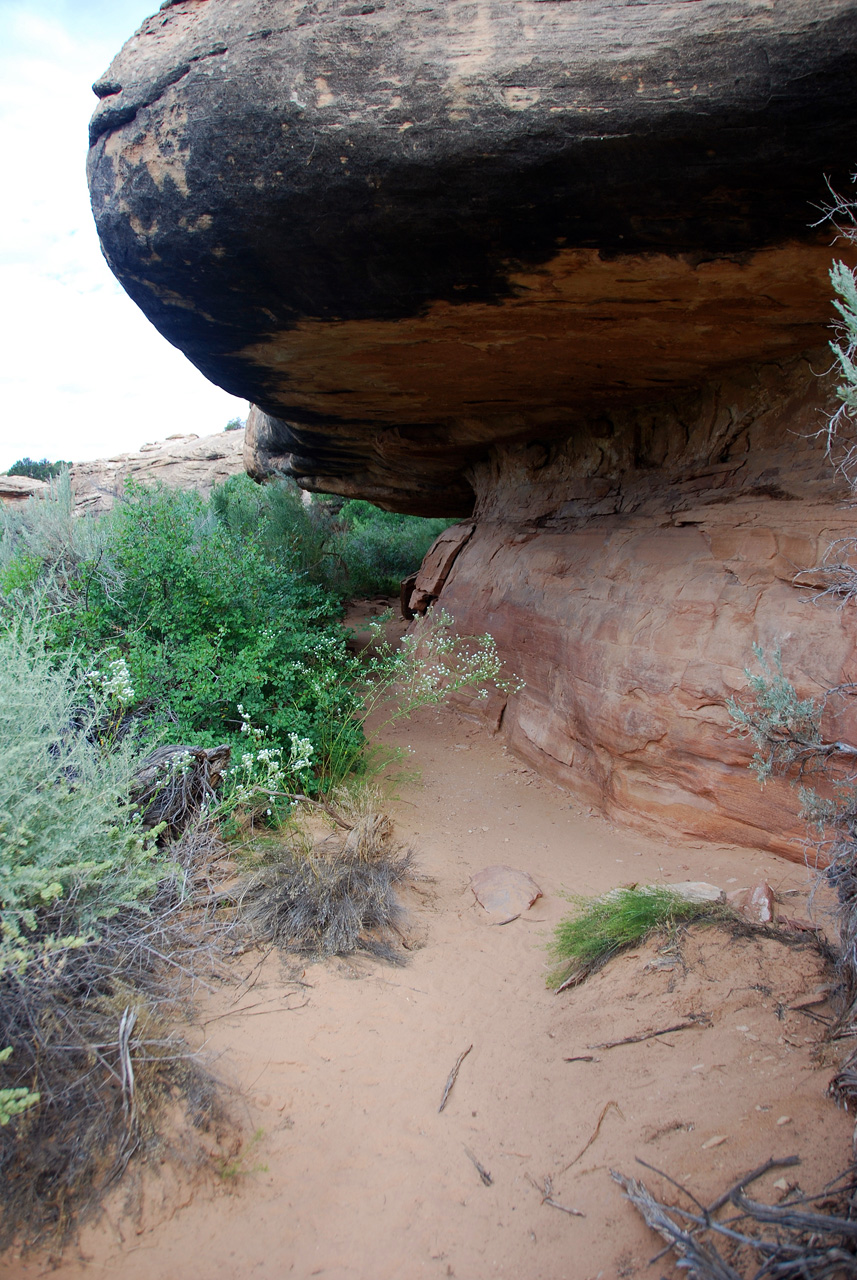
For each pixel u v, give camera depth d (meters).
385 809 4.48
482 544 7.25
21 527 5.57
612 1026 2.50
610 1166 1.99
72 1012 2.16
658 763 3.98
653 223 2.77
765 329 3.53
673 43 2.38
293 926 2.96
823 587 3.39
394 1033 2.52
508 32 2.54
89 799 2.46
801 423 3.89
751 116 2.38
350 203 2.92
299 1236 1.82
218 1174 1.94
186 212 3.14
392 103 2.67
